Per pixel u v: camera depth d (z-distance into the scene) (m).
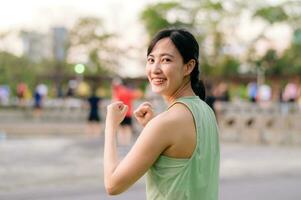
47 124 26.14
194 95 2.68
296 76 45.66
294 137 19.88
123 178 2.45
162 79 2.61
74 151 16.22
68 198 9.04
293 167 13.29
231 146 18.83
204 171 2.52
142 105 2.84
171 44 2.59
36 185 10.22
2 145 17.78
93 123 21.84
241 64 45.47
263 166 13.39
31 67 43.31
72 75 44.84
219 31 42.59
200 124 2.51
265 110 23.25
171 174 2.46
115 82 17.75
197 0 42.28
